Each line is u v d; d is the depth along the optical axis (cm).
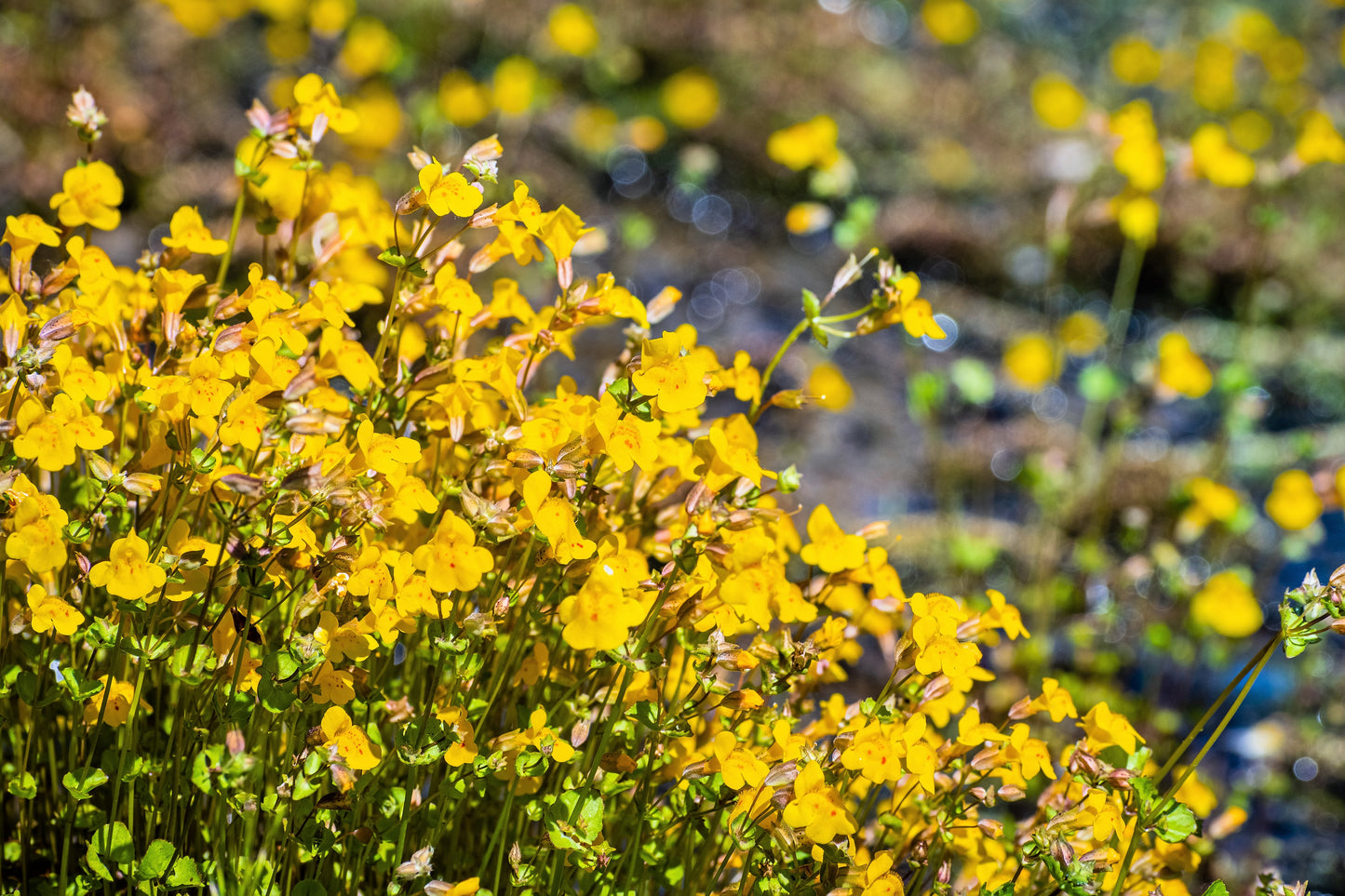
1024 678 231
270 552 166
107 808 171
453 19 558
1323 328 510
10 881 172
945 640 167
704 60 648
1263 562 333
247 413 164
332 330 166
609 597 163
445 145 411
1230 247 526
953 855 175
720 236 550
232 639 167
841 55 698
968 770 170
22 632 168
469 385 169
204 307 169
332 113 172
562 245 167
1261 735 264
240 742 165
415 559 163
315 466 164
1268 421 448
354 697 167
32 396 164
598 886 171
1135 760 168
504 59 569
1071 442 404
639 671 167
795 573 227
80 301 167
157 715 169
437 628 166
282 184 174
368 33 379
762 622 167
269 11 495
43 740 172
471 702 168
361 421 168
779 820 166
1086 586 285
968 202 605
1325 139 238
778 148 213
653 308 171
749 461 165
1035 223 570
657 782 172
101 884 170
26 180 399
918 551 336
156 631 168
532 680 170
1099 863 168
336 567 164
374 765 165
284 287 173
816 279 535
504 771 167
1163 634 225
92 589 170
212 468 164
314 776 165
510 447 167
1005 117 686
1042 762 169
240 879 166
